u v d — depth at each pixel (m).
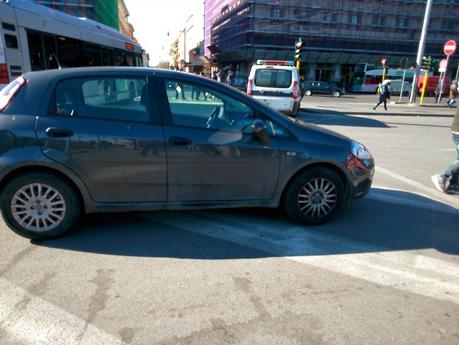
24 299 2.75
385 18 64.44
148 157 3.65
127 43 16.95
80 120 3.54
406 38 65.94
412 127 13.77
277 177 3.99
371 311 2.74
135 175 3.68
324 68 64.69
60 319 2.54
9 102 3.51
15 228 3.58
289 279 3.13
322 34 63.12
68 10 50.09
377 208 4.93
